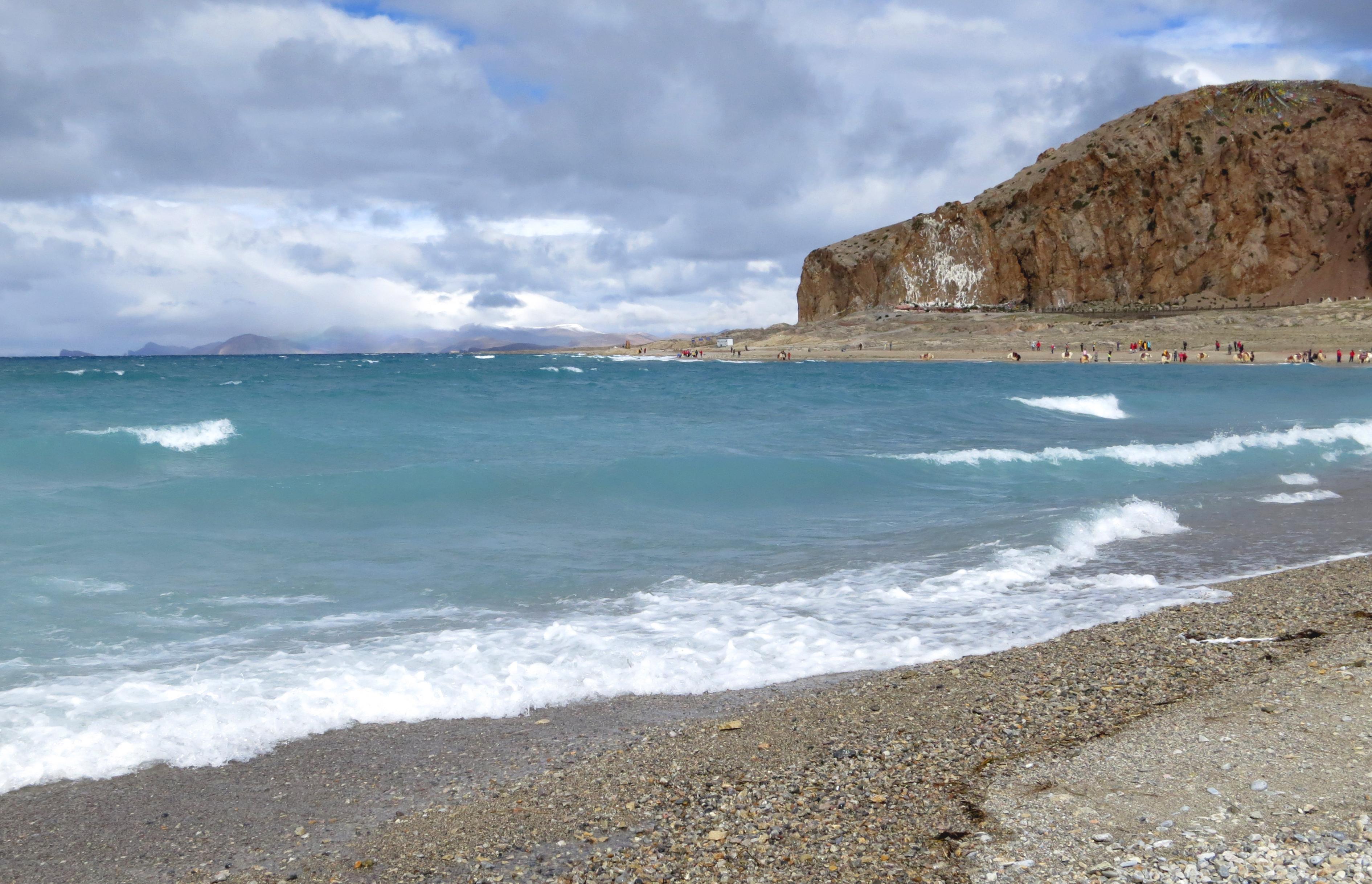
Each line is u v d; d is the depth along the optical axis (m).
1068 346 103.56
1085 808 4.81
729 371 75.31
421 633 8.82
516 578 10.85
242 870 4.71
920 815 4.91
